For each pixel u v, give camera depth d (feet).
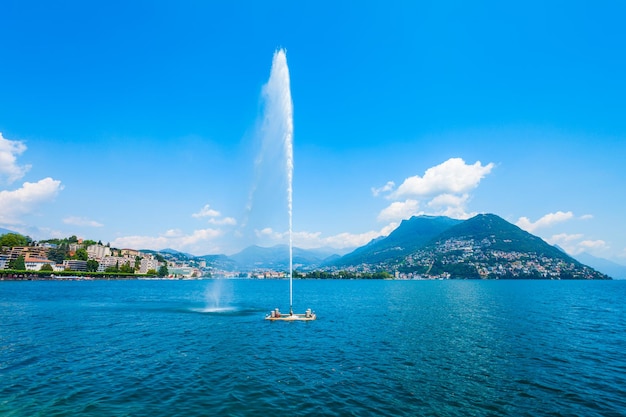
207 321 172.96
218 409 63.10
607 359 102.06
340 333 141.18
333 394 71.36
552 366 93.76
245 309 231.71
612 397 71.72
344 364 94.27
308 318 181.68
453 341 125.70
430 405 66.18
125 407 63.46
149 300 305.53
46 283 642.63
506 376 84.53
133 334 136.15
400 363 95.50
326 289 580.71
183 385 76.02
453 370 89.10
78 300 295.69
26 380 78.23
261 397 69.36
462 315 204.74
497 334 140.26
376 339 128.77
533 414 63.00
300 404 65.92
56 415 59.52
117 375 82.69
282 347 114.73
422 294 419.95
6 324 159.84
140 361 95.81
